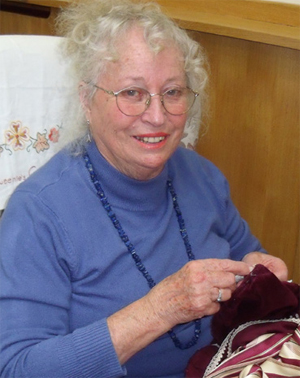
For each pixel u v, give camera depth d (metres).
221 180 1.35
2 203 1.23
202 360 1.15
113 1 1.11
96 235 1.08
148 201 1.14
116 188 1.11
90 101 1.08
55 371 0.94
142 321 0.99
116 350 0.96
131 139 1.06
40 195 1.05
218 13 1.78
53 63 1.23
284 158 1.66
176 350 1.17
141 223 1.14
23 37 1.21
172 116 1.06
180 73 1.05
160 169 1.14
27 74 1.21
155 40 1.02
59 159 1.14
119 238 1.10
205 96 1.30
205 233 1.25
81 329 0.98
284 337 1.06
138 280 1.11
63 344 0.95
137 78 1.01
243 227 1.41
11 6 2.10
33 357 0.94
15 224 1.03
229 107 1.76
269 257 1.33
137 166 1.08
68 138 1.15
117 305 1.09
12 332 0.97
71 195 1.08
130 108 1.03
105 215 1.10
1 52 1.17
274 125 1.66
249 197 1.80
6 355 0.96
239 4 1.72
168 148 1.09
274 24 1.63
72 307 1.08
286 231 1.73
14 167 1.23
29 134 1.24
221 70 1.75
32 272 1.00
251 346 1.06
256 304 1.11
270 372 0.97
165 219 1.18
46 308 1.01
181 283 1.01
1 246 1.02
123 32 1.02
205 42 1.77
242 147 1.76
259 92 1.67
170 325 1.01
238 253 1.41
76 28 1.08
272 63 1.61
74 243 1.05
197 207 1.27
